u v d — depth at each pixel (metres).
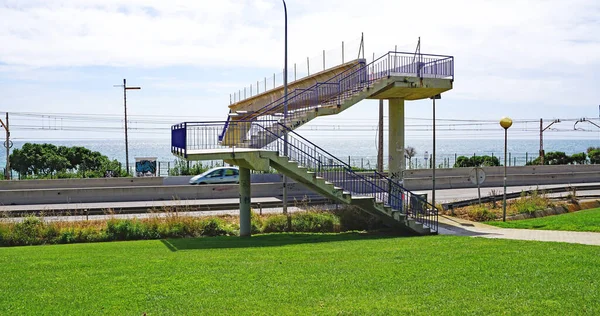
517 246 14.84
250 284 10.78
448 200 29.94
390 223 21.14
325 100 24.31
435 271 11.53
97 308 9.38
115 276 11.85
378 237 19.39
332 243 17.28
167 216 21.17
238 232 21.23
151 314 8.99
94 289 10.66
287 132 19.84
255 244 17.52
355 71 23.22
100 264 13.42
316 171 20.61
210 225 21.06
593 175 43.84
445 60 23.17
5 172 48.19
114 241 19.48
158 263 13.41
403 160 25.14
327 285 10.52
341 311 8.86
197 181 36.34
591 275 10.83
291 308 9.11
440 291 9.89
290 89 29.91
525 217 25.31
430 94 24.78
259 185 32.69
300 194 32.91
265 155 18.77
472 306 8.93
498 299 9.27
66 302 9.76
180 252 15.61
